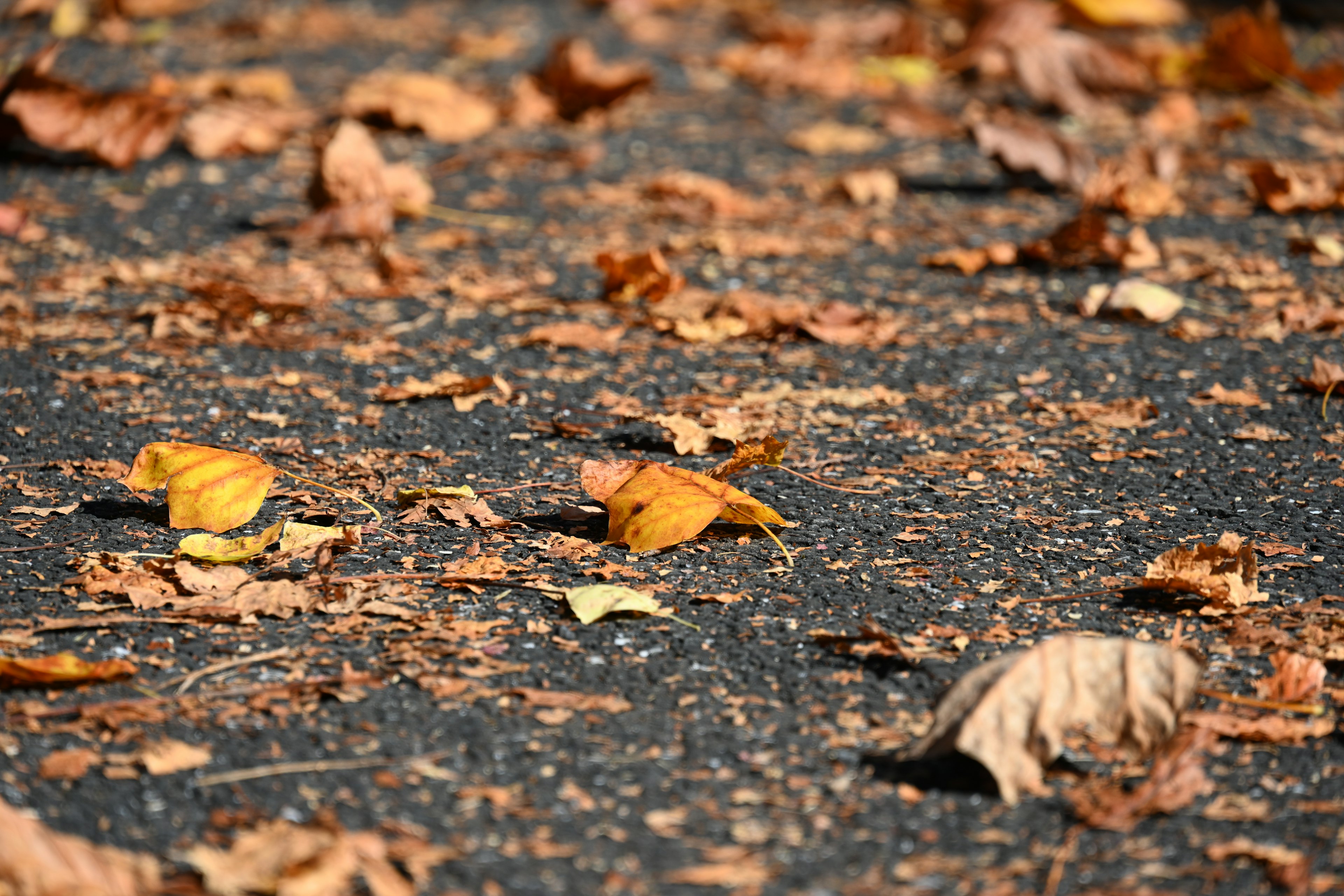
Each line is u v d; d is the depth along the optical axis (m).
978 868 3.80
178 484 5.57
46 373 7.33
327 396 7.20
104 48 14.56
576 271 9.26
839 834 3.94
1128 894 3.69
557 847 3.86
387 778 4.13
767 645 4.91
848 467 6.45
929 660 4.81
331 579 5.30
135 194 10.55
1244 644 4.90
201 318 8.13
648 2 17.08
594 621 5.05
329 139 9.88
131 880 3.59
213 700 4.53
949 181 11.38
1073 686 4.16
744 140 12.45
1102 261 9.48
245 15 16.12
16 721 4.39
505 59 14.65
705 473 6.23
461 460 6.48
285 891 3.55
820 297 8.80
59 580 5.29
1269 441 6.71
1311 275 9.11
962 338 8.15
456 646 4.87
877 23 16.16
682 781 4.16
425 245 9.70
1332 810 4.02
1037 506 6.05
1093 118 13.14
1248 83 14.02
